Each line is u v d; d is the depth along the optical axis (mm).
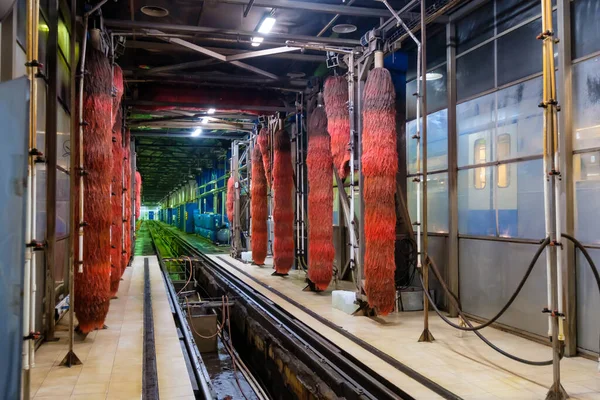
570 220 5332
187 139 21828
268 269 13484
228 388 6867
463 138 7375
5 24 4648
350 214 8008
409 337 6102
